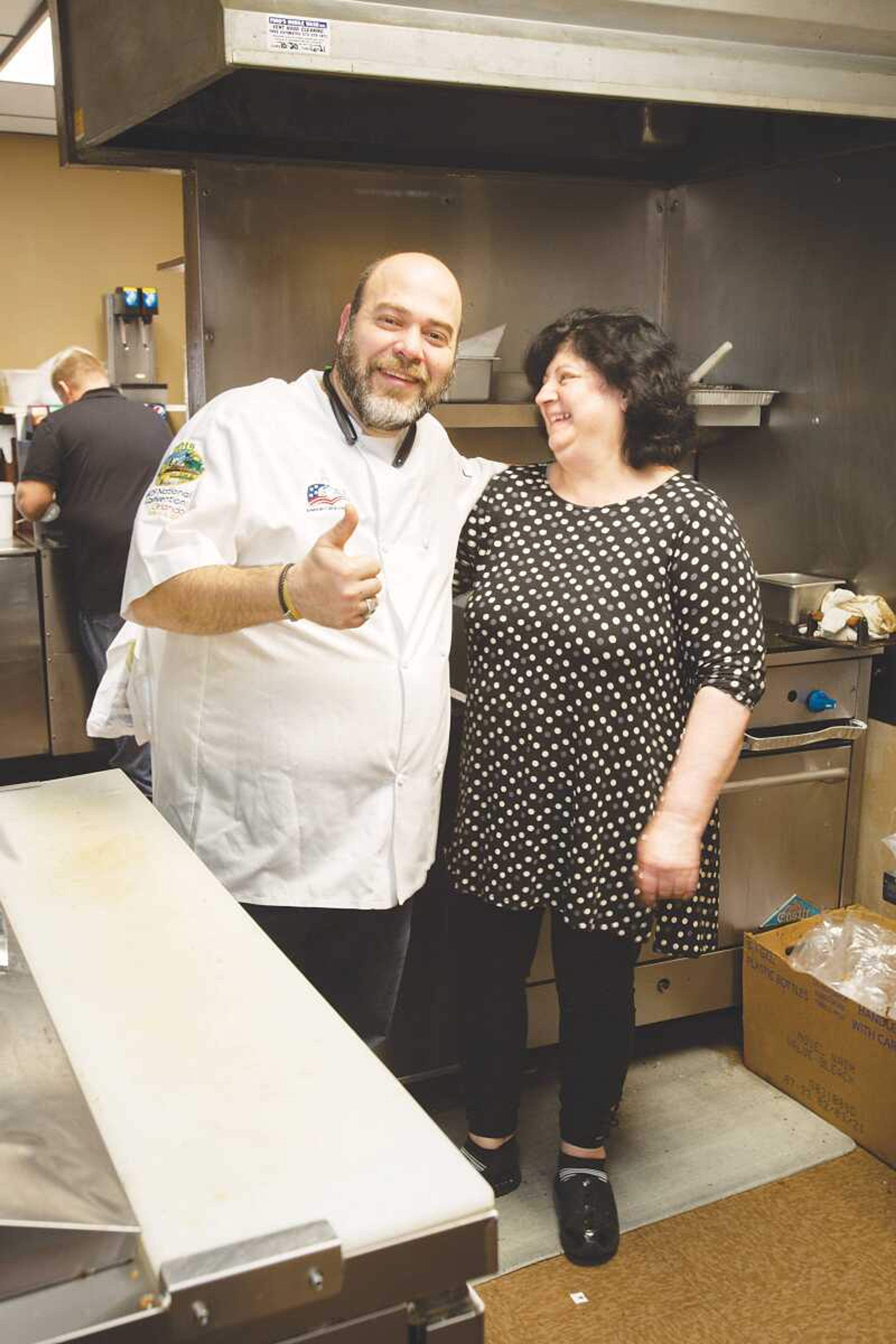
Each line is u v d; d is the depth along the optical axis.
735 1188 2.07
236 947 1.02
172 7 1.80
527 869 1.83
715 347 2.94
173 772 1.69
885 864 2.52
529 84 1.82
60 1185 0.67
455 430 2.80
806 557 2.77
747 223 2.79
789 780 2.42
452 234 2.71
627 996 1.90
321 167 2.53
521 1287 1.84
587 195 2.85
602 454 1.79
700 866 1.86
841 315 2.58
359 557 1.33
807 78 2.03
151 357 6.25
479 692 1.84
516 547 1.83
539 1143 2.21
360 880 1.66
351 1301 0.68
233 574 1.41
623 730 1.75
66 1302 0.62
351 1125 0.77
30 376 5.23
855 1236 1.95
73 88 2.35
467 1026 2.00
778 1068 2.36
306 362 2.63
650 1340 1.73
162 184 6.93
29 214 6.69
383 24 1.70
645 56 1.89
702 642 1.75
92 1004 0.92
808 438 2.71
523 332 2.85
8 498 3.97
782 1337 1.74
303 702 1.60
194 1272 0.62
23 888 1.15
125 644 1.81
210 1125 0.77
